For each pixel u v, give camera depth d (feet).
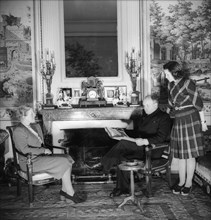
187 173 15.92
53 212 14.33
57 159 14.94
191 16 18.90
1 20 18.71
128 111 18.17
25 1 18.70
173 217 13.66
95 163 18.86
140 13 18.94
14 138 15.01
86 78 19.47
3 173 18.49
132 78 18.47
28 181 14.75
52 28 18.94
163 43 19.01
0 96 18.97
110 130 15.55
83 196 16.12
